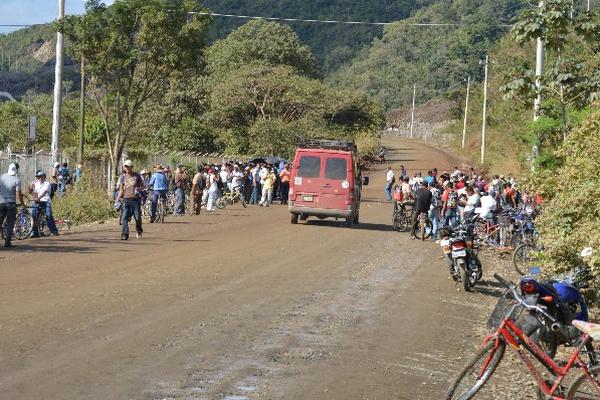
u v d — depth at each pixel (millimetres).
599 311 14398
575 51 27531
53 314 12023
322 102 83625
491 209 26172
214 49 113062
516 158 56188
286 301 14250
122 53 35312
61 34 34781
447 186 27812
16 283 14711
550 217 15266
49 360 9438
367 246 24406
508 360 11148
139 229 23562
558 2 21891
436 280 18297
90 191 32812
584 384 8398
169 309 12844
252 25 113500
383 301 15047
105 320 11773
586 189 14688
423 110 184750
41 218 23859
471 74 192250
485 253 25031
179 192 33000
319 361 10250
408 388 9320
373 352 10961
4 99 140500
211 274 16781
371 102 97312
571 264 14094
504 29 194000
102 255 19266
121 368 9266
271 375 9422
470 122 116688
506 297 9391
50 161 35188
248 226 29109
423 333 12430
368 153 87812
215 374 9281
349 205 30297
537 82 22953
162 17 34750
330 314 13367
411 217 28281
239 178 40219
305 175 30453
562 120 24359
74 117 70250
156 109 77562
